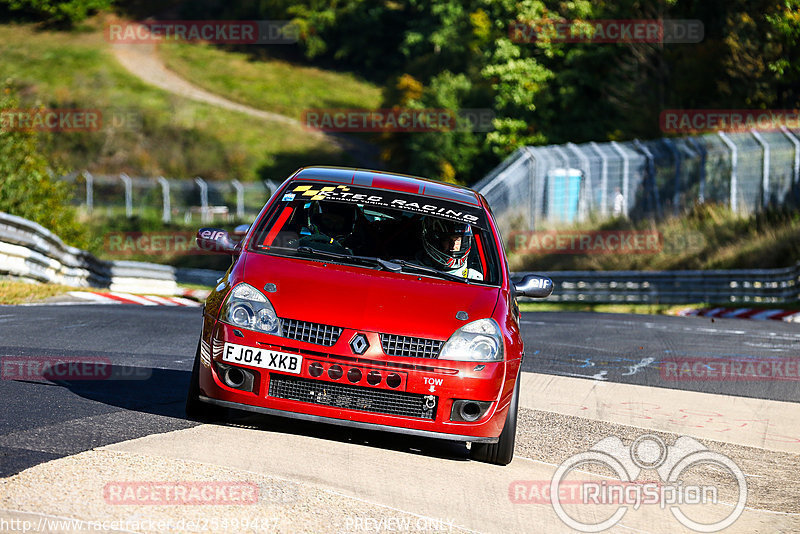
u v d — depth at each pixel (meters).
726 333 54.00
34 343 31.31
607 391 31.67
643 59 133.88
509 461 20.66
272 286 20.00
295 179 24.39
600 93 142.75
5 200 71.31
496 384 19.67
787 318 68.69
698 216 100.81
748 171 100.31
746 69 116.94
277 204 23.27
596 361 39.25
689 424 27.05
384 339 19.31
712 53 124.06
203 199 167.12
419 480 18.20
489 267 22.56
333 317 19.36
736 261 87.69
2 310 41.50
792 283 76.12
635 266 95.12
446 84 167.25
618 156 106.50
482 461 20.67
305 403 19.27
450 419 19.47
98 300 54.97
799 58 114.62
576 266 98.56
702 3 130.25
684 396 31.61
